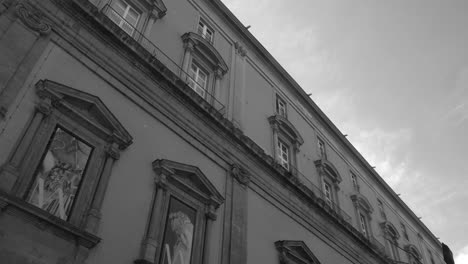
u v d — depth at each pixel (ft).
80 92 38.75
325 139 94.32
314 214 69.67
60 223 32.32
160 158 45.37
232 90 66.33
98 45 44.29
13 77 34.94
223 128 56.34
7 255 28.89
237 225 51.21
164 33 56.85
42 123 35.40
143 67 48.19
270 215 59.11
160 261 39.47
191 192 46.55
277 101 81.56
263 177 61.31
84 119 38.50
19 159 32.48
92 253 34.22
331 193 84.64
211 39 68.33
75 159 36.88
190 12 65.31
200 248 44.70
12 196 30.09
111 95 43.45
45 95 36.35
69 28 42.14
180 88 51.01
